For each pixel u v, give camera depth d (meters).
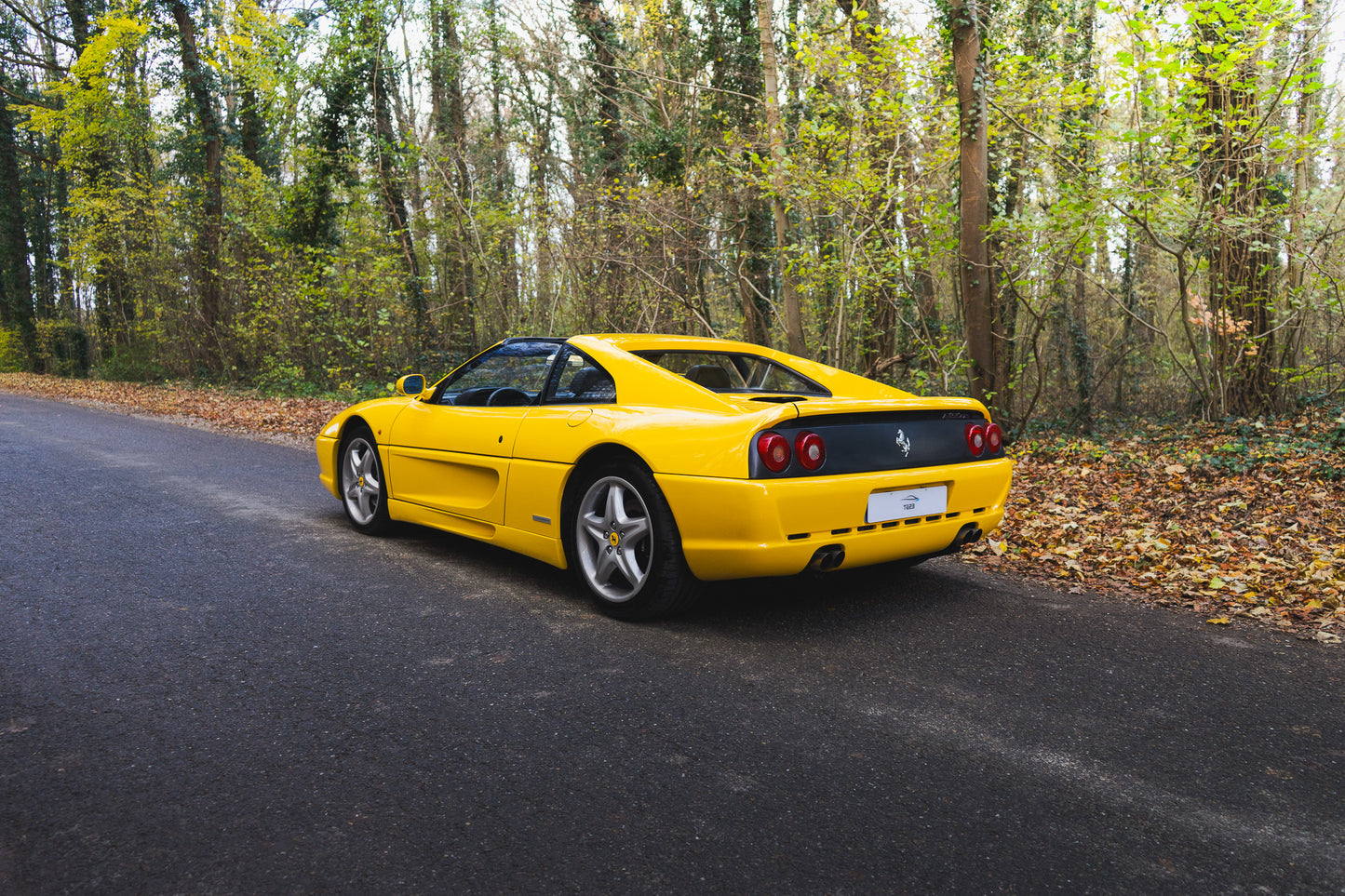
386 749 2.36
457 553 4.70
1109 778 2.24
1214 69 7.35
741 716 2.60
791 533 3.13
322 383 19.45
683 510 3.25
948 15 8.85
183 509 5.79
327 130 18.55
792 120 13.65
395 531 5.18
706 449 3.21
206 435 10.88
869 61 9.38
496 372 4.51
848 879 1.77
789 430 3.17
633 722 2.55
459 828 1.96
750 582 4.19
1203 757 2.37
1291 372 10.45
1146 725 2.58
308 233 19.67
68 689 2.74
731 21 15.51
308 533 5.12
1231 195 9.02
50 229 33.53
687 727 2.52
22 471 7.40
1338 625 3.60
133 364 25.38
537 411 3.99
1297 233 9.13
